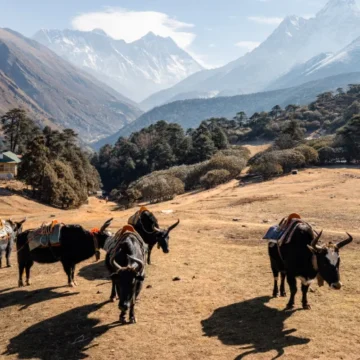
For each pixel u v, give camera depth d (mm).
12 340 9844
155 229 14633
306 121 198375
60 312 11219
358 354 8453
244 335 9484
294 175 64312
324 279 9617
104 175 167625
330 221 24875
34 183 77000
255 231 20828
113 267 10266
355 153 79375
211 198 48562
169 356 8727
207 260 15852
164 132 176500
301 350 8695
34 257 13195
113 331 9930
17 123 127062
